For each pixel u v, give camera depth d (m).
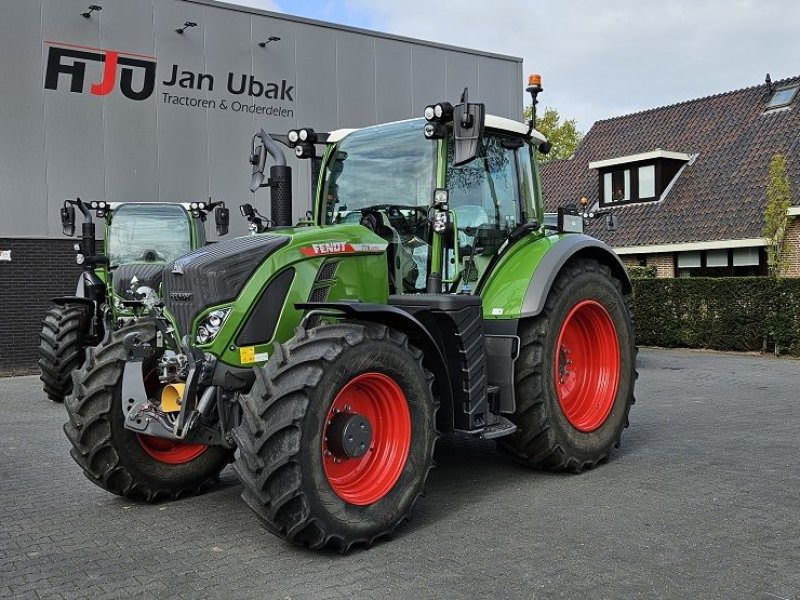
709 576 3.67
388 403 4.40
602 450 5.74
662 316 15.73
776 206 16.86
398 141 5.50
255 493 3.87
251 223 5.71
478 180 5.64
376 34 16.59
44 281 13.26
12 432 7.70
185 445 5.25
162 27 14.17
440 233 5.08
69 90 13.32
